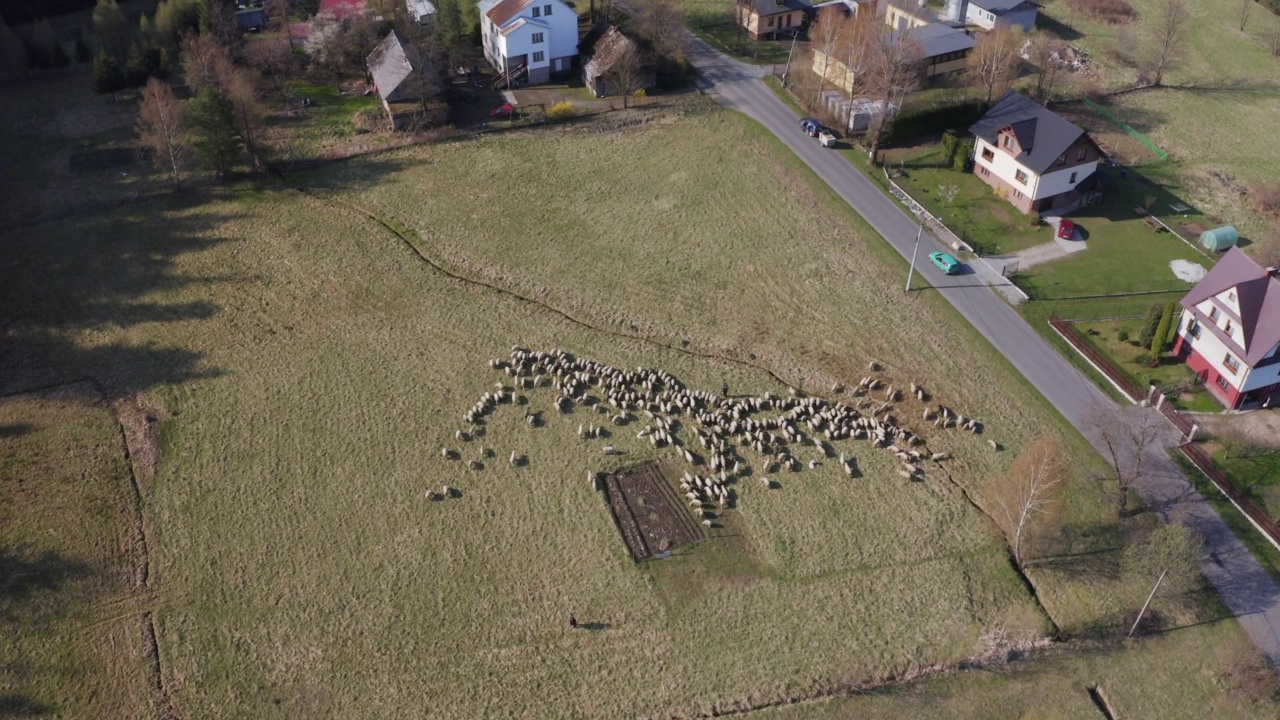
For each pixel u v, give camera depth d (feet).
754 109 309.01
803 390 204.74
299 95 317.01
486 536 174.29
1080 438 191.62
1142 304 225.15
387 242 249.55
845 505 180.24
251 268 239.71
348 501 180.34
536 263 241.96
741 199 265.54
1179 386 202.08
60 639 156.66
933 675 152.76
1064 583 165.68
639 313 225.56
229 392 203.41
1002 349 213.25
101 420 196.44
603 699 149.69
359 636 157.79
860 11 333.42
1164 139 296.92
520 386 205.36
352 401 201.36
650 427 195.62
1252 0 394.11
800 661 154.81
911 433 193.88
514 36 312.09
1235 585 164.04
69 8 376.48
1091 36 362.94
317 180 274.77
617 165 281.74
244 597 163.43
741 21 360.48
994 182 267.59
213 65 299.79
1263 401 197.16
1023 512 164.04
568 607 162.71
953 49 321.52
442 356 213.25
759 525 176.55
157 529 174.70
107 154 285.23
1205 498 178.09
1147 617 159.74
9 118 303.27
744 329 220.64
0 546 170.40
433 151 287.69
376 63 310.04
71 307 226.38
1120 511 174.70
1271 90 327.26
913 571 168.14
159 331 219.61
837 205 262.06
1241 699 148.25
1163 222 255.50
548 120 301.63
